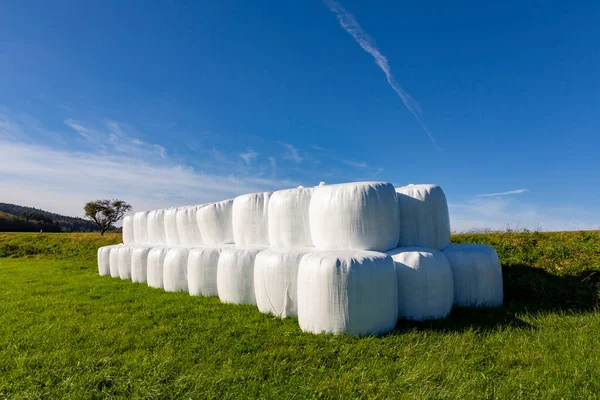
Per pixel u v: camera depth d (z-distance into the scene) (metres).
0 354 3.68
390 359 3.29
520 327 4.10
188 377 2.97
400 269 4.39
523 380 2.85
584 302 5.14
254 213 6.00
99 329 4.44
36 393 2.84
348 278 3.79
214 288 6.15
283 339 3.80
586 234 7.71
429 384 2.81
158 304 5.72
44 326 4.61
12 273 10.54
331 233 4.57
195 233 7.51
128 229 10.38
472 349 3.46
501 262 6.88
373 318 3.83
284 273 4.61
